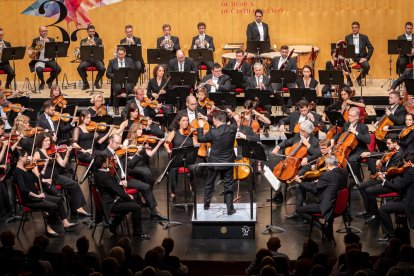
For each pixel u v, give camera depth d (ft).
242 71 70.28
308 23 79.71
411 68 70.28
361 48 74.69
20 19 79.87
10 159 53.42
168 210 49.34
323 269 34.04
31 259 36.78
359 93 72.28
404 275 34.01
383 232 46.78
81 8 79.77
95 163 46.26
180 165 49.11
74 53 74.49
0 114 63.93
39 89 74.79
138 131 54.39
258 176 57.57
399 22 79.51
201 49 70.90
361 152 53.72
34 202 47.67
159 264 37.09
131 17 80.18
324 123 60.29
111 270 35.22
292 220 49.80
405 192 46.44
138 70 66.18
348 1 79.15
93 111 59.88
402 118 57.77
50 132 51.62
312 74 74.08
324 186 45.57
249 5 79.56
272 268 34.14
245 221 46.83
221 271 44.45
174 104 66.28
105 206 46.44
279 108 70.90
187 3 79.87
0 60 72.69
